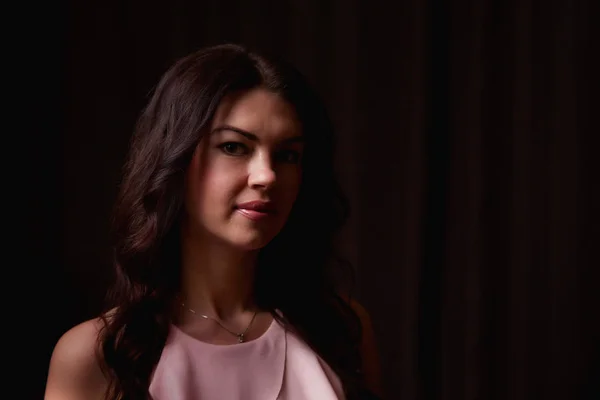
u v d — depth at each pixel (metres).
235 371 1.04
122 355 1.00
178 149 0.97
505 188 2.25
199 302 1.07
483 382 2.24
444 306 2.27
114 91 2.24
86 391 1.02
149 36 2.26
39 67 2.17
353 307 1.30
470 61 2.22
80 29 2.22
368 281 2.26
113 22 2.24
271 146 0.98
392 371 2.25
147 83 2.25
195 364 1.03
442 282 2.27
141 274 1.04
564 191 2.21
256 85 0.99
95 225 2.22
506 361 2.26
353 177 2.24
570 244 2.21
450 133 2.25
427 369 2.27
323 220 1.16
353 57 2.24
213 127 0.97
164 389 1.00
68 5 2.21
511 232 2.24
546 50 2.21
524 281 2.24
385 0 2.24
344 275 1.31
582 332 2.21
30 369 2.09
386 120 2.24
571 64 2.19
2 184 2.09
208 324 1.07
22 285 2.11
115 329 1.02
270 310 1.13
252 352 1.06
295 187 1.02
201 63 1.00
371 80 2.25
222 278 1.06
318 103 1.07
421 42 2.20
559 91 2.20
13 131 2.11
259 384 1.05
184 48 2.26
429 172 2.24
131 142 1.10
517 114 2.22
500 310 2.26
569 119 2.20
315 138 1.08
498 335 2.27
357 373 1.16
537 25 2.21
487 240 2.24
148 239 1.01
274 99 0.99
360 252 2.25
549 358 2.24
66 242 2.21
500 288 2.26
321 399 1.05
